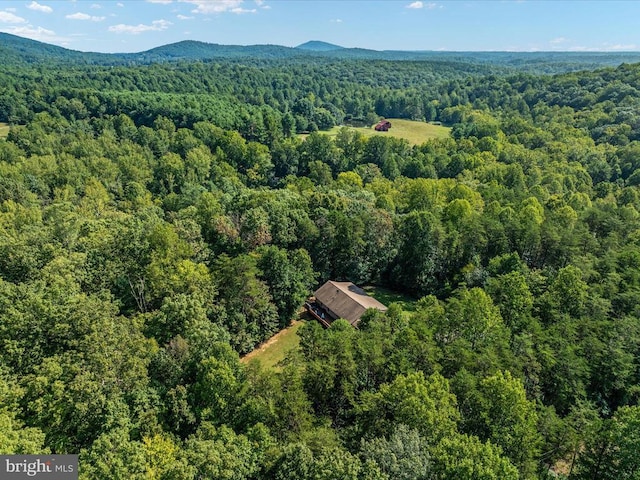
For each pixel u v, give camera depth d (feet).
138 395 118.11
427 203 293.02
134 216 253.24
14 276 169.37
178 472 91.91
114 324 132.46
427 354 137.80
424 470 95.76
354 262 244.01
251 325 185.98
